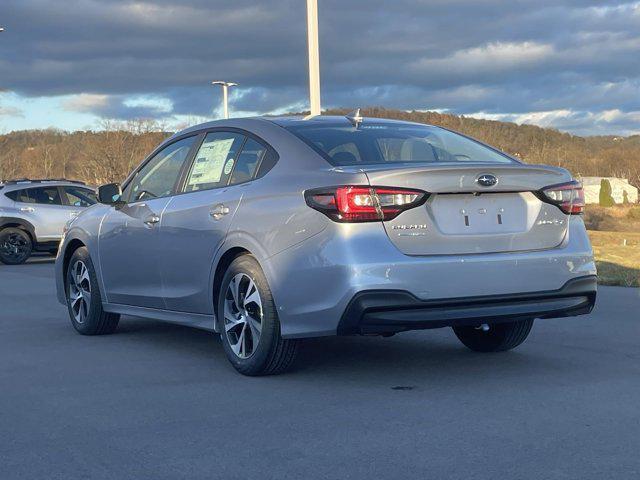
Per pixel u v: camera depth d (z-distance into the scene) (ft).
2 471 12.37
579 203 18.16
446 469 12.15
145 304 22.21
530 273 17.11
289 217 17.16
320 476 11.95
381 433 13.94
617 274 38.70
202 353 21.34
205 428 14.40
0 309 30.94
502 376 18.16
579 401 15.89
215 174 20.08
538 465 12.26
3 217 57.21
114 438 13.91
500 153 19.85
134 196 23.02
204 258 19.53
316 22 50.55
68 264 25.55
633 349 21.21
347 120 19.97
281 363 17.99
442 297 16.34
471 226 16.90
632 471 12.00
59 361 20.45
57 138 186.19
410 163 17.52
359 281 15.97
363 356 20.51
